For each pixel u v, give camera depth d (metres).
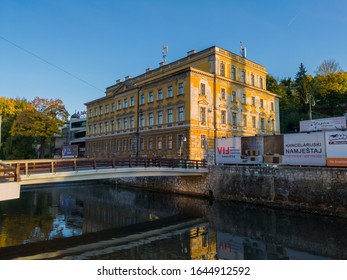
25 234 16.78
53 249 14.02
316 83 59.81
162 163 25.08
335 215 18.47
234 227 17.77
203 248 13.88
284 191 21.56
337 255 12.30
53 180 17.73
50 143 66.31
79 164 19.75
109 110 49.81
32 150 56.69
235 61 40.09
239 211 21.69
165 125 36.53
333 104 56.25
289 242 14.50
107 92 58.28
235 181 25.11
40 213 22.80
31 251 13.69
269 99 46.31
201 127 33.94
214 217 20.48
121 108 46.03
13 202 27.78
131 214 22.52
